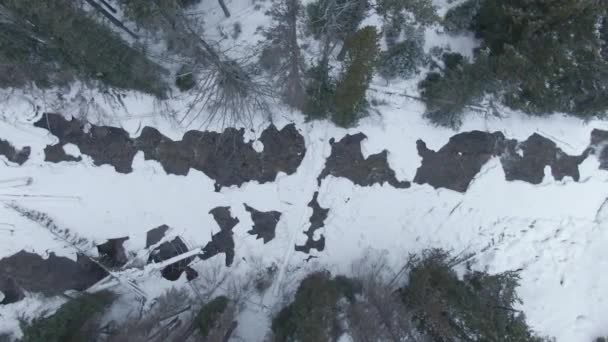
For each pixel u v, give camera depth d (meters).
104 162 18.02
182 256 18.00
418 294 15.66
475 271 18.17
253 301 17.77
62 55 15.50
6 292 17.25
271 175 18.42
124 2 15.06
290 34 14.30
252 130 18.25
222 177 18.38
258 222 18.41
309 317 14.38
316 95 17.00
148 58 16.92
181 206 18.27
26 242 17.44
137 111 17.83
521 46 15.60
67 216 17.77
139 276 17.78
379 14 17.48
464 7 18.05
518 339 14.20
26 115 17.42
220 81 16.31
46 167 17.73
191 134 18.12
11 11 13.23
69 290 17.47
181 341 15.88
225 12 17.62
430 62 18.36
